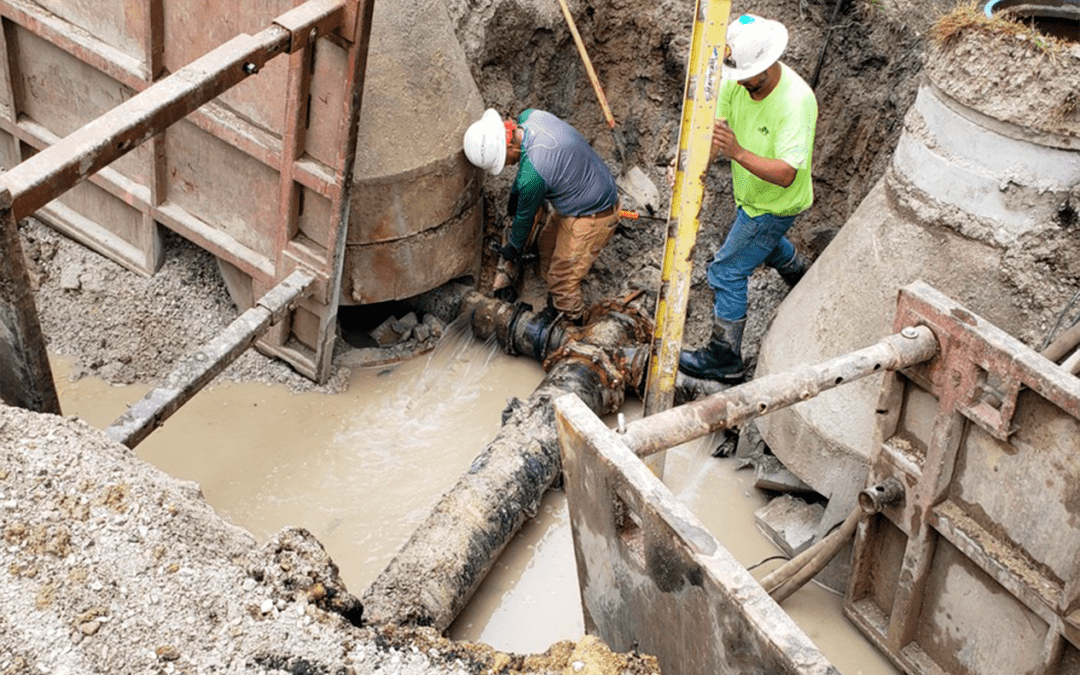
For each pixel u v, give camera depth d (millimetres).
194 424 5957
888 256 4902
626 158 7176
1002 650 4527
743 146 5523
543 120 6008
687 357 6164
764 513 5602
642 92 7055
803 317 5348
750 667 2990
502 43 6676
